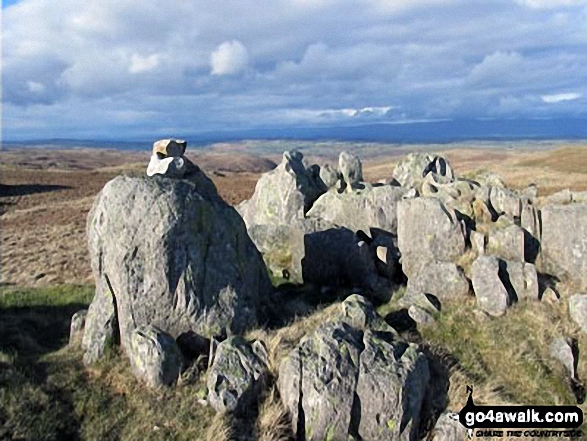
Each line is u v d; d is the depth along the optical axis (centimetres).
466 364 1516
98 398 1331
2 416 1203
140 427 1245
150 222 1525
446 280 1814
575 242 1862
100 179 12150
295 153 3138
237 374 1338
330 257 2203
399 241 2123
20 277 3159
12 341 1656
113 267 1548
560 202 2102
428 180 2617
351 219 2578
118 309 1552
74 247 4238
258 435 1234
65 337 1748
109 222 1559
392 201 2488
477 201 2136
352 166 3138
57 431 1227
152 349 1391
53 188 9850
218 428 1220
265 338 1505
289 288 2231
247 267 1742
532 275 1753
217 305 1573
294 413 1270
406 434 1259
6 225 5825
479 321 1672
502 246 1928
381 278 2072
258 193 3072
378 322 1513
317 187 3053
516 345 1565
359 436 1253
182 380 1384
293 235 2408
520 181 8750
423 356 1383
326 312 1709
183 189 1606
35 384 1346
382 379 1277
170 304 1526
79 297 2289
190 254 1554
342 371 1288
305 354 1332
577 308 1664
